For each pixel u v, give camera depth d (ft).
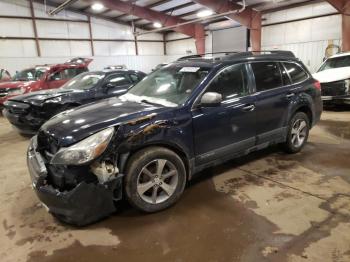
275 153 14.32
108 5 46.52
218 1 40.86
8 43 49.85
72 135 8.03
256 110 11.36
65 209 7.86
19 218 9.26
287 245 7.39
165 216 9.00
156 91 11.27
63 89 21.03
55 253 7.50
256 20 45.32
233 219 8.68
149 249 7.52
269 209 9.14
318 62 41.81
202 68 10.65
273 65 12.54
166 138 8.90
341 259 6.80
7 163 14.78
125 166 8.39
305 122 14.15
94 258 7.27
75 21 56.85
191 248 7.48
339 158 13.47
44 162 8.36
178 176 9.36
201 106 9.74
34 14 51.75
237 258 7.02
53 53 54.95
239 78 11.10
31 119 18.40
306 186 10.64
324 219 8.45
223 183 11.18
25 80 31.53
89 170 7.88
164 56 70.69
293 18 43.80
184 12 52.49
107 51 62.23
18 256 7.43
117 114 8.86
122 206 9.65
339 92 24.97
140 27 66.13
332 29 39.45
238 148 11.15
